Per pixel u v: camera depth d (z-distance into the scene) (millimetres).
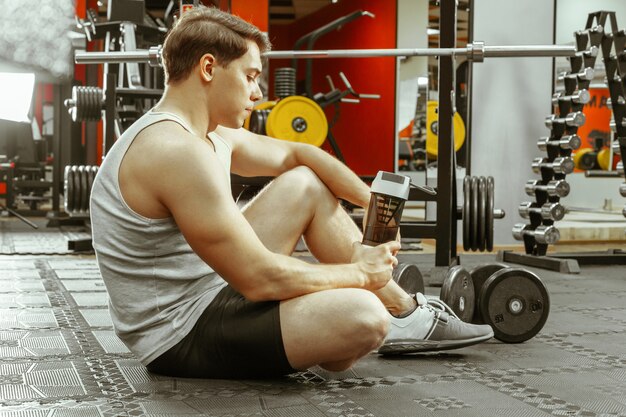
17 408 1731
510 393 1926
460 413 1737
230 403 1773
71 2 8875
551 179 5270
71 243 5539
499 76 6219
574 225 7297
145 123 1757
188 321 1853
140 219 1776
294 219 2018
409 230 4223
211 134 1971
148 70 6891
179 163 1676
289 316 1769
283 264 1728
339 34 13547
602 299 3748
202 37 1737
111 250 1835
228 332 1811
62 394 1848
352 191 2068
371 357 2316
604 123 10773
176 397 1816
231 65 1765
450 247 4242
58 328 2744
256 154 2111
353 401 1816
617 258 5359
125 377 2002
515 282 2562
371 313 1757
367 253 1841
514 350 2479
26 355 2291
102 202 1824
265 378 1994
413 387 1967
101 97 5699
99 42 9195
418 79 10750
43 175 10062
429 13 10062
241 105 1793
